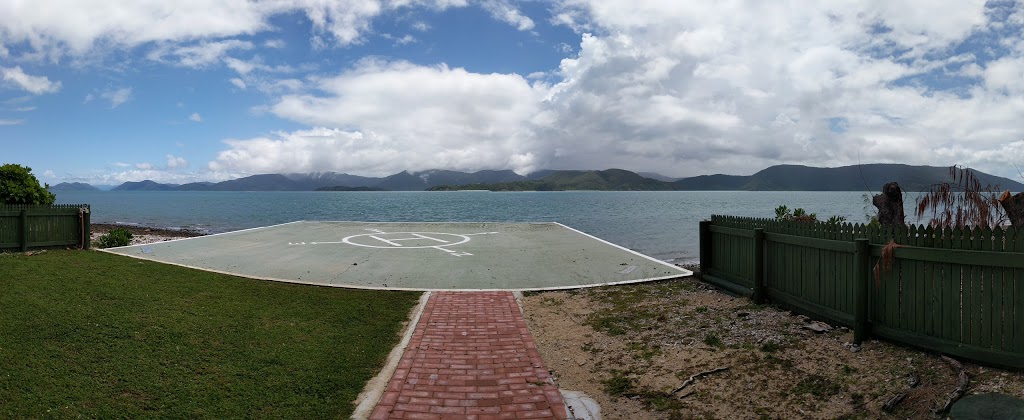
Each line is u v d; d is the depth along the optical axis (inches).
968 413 144.2
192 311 274.7
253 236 722.8
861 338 209.9
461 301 329.4
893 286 204.2
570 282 392.2
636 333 260.2
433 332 265.1
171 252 526.6
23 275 321.4
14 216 466.3
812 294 254.7
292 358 220.2
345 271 437.7
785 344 219.3
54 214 494.6
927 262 191.0
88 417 158.7
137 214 2333.9
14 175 523.2
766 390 181.3
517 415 174.9
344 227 897.5
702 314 281.7
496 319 289.6
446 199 5226.4
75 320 238.5
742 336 236.5
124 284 320.5
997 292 169.6
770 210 2556.6
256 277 387.9
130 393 177.0
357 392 191.2
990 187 286.0
